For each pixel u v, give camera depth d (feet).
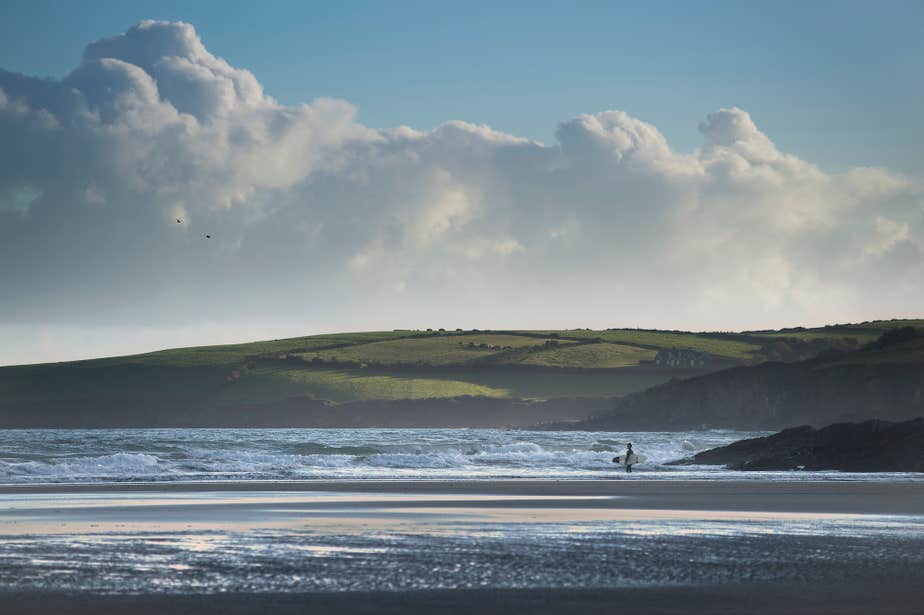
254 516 223.51
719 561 146.10
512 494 314.96
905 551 159.02
